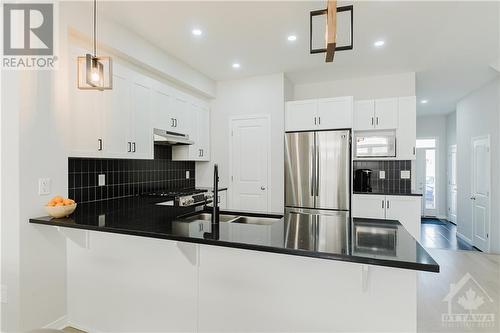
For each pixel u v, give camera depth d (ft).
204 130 14.51
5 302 6.36
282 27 9.04
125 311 6.43
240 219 7.52
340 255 3.99
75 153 7.58
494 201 14.02
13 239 6.28
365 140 13.61
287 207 13.20
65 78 7.26
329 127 12.85
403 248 4.33
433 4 7.66
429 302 8.48
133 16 8.37
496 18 8.36
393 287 4.44
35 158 6.57
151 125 10.54
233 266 5.41
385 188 14.33
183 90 13.15
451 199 22.62
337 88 14.71
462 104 18.03
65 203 6.53
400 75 13.60
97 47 8.48
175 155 13.41
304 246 4.40
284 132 13.56
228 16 8.36
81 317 6.96
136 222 6.09
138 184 11.29
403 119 13.05
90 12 7.88
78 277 7.00
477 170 15.84
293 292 4.98
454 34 9.41
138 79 9.89
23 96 6.34
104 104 8.49
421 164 24.59
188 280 5.79
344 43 10.12
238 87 14.52
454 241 17.16
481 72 13.23
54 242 6.91
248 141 14.33
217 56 11.46
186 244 5.65
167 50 10.86
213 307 5.57
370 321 4.55
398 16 8.27
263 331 5.18
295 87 15.51
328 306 4.77
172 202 10.73
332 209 12.34
